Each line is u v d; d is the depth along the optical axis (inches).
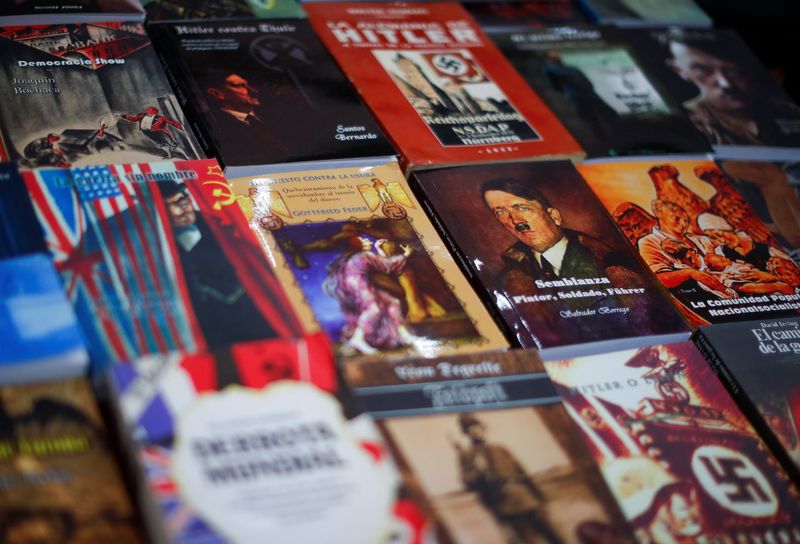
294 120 73.8
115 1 79.0
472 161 75.2
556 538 51.6
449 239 69.4
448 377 58.0
